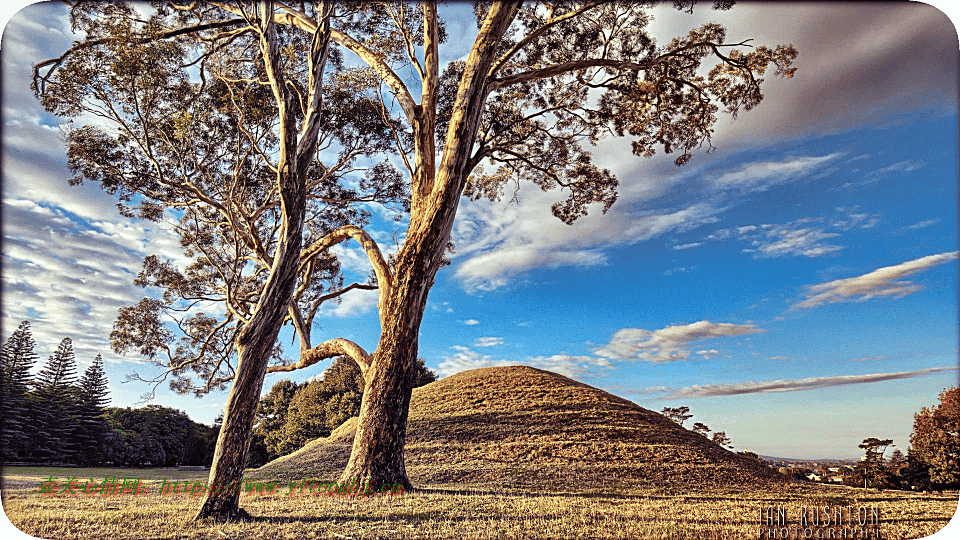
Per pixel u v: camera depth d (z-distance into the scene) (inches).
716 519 479.2
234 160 850.1
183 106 730.2
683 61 791.1
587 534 398.3
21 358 1720.0
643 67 750.5
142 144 721.0
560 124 902.4
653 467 863.7
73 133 753.6
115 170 792.3
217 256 975.0
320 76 500.1
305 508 492.1
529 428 1064.2
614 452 932.0
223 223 892.0
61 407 1815.9
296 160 466.3
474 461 877.2
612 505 551.2
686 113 848.9
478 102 619.8
